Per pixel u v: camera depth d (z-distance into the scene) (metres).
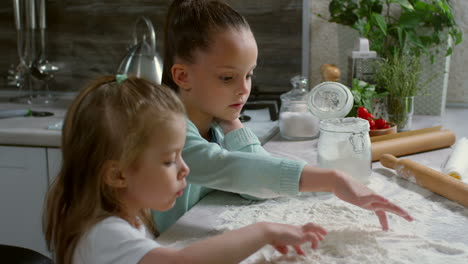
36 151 1.72
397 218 0.96
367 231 0.90
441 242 0.85
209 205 1.07
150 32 2.02
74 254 0.70
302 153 1.48
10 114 1.92
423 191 1.12
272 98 2.10
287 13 2.08
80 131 0.69
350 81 1.87
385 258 0.80
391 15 1.97
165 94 0.72
